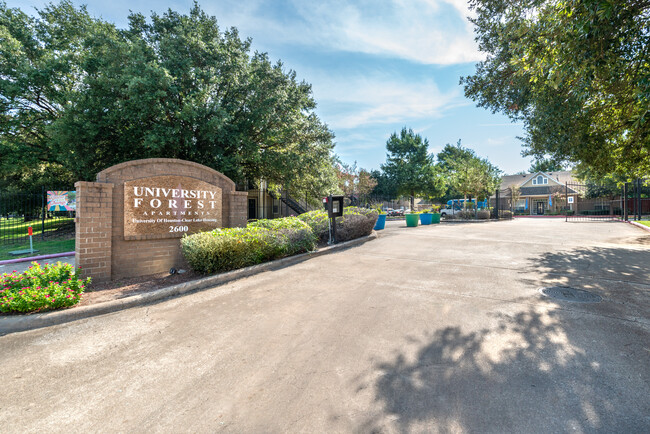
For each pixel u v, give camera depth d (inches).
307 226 347.3
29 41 703.1
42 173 867.4
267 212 1038.4
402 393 92.5
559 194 1455.5
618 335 127.2
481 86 410.0
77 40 722.8
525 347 118.6
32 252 406.3
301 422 81.7
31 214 753.6
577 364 105.5
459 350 118.1
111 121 490.0
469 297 181.6
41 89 626.5
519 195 1587.1
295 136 675.4
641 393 89.1
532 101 340.5
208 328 149.0
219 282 232.2
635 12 173.2
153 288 212.4
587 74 195.5
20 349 131.9
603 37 178.9
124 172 248.4
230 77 569.9
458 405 86.0
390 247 374.9
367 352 119.3
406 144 1577.3
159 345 132.6
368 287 209.2
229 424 82.2
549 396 88.8
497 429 76.4
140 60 447.5
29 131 697.0
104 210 233.5
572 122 283.4
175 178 278.2
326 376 103.8
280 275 249.3
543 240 418.0
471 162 981.2
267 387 98.8
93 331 149.6
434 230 571.2
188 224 286.7
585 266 255.0
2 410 91.2
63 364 118.5
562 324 138.9
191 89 506.9
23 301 160.4
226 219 322.7
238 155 573.3
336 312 163.9
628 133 295.1
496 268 255.1
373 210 477.7
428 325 142.9
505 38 314.3
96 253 229.1
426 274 240.4
